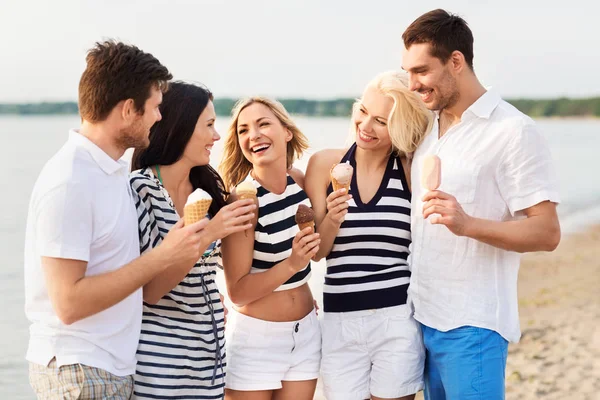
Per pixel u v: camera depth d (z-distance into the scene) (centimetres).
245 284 384
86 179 298
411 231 401
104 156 308
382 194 404
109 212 307
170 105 355
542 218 362
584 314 853
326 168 415
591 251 1266
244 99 394
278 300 394
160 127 356
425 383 414
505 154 367
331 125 4403
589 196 2088
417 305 393
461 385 379
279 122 395
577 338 765
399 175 407
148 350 342
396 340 397
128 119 311
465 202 375
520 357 710
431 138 394
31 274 304
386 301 399
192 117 356
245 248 383
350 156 412
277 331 394
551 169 366
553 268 1116
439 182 355
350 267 403
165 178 363
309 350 405
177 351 347
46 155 2633
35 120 4700
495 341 375
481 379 374
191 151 360
